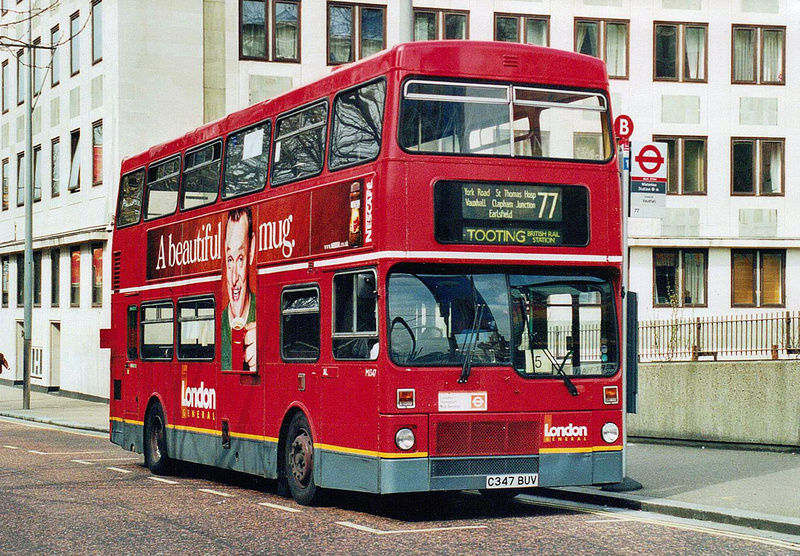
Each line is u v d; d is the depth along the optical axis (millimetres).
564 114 12430
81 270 39812
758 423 18047
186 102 36406
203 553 10070
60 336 42656
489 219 11977
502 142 12133
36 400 39344
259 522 12008
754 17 40875
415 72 11953
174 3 36281
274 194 14266
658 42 40469
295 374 13469
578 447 12211
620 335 12508
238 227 15297
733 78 40781
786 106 40969
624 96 40250
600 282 12484
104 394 37625
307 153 13539
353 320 12258
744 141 40844
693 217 40531
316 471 12914
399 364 11664
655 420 20062
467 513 12680
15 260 48406
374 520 12102
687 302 40719
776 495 13117
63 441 24500
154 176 18828
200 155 16922
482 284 12023
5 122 49562
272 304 14164
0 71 50188
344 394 12328
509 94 12219
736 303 40844
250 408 14773
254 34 37281
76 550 10328
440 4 39094
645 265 40656
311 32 37750
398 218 11719
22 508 13344
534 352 12133
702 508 12008
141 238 19141
